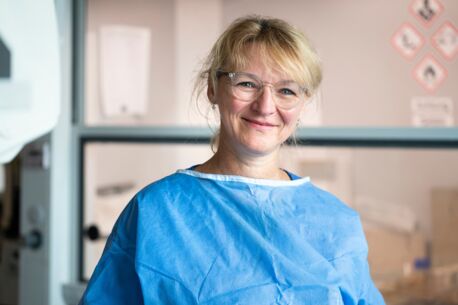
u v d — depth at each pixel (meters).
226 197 0.96
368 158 1.65
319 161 1.66
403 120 1.57
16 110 0.72
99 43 1.76
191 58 1.72
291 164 1.66
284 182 1.01
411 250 1.63
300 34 0.94
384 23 1.57
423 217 1.63
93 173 1.80
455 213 1.58
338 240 0.98
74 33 1.74
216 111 1.06
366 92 1.58
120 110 1.77
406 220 1.64
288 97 0.93
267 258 0.88
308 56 0.92
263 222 0.94
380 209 1.66
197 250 0.89
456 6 1.53
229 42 0.92
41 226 1.71
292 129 0.96
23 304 1.76
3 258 2.29
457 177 1.59
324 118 1.61
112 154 1.81
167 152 1.80
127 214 0.96
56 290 1.70
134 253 0.92
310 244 0.96
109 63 1.76
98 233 1.75
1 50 0.70
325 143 1.60
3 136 0.71
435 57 1.55
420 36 1.55
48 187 1.69
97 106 1.78
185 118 1.73
